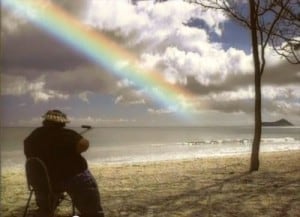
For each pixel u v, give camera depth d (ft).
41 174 10.52
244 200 16.90
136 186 20.67
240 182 21.77
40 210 10.75
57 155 10.71
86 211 10.87
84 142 10.85
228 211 14.94
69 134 10.89
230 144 137.28
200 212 14.76
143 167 31.65
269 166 29.66
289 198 17.35
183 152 81.97
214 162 35.19
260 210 15.11
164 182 22.03
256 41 25.76
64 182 10.75
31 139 10.89
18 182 22.99
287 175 24.41
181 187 20.25
